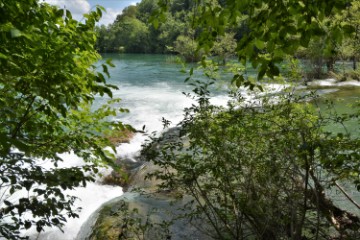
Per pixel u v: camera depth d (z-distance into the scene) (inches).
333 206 160.2
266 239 139.2
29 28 80.7
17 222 76.5
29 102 102.4
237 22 86.8
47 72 90.2
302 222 123.3
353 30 77.7
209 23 80.7
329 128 331.3
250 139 128.8
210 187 139.9
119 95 691.4
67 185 79.8
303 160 126.6
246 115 135.6
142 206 209.0
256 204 125.6
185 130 135.6
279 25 74.6
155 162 132.7
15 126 96.3
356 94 613.3
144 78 1012.5
